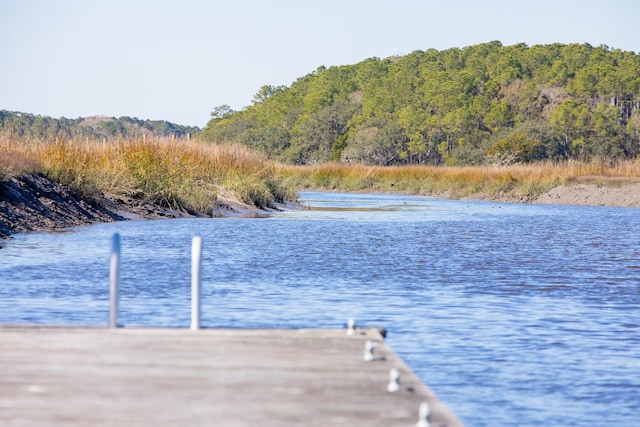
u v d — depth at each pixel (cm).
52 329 1475
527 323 2102
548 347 1838
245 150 7538
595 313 2264
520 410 1392
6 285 2462
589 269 3222
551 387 1527
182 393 1085
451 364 1673
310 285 2652
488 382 1550
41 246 3438
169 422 971
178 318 2039
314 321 2061
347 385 1138
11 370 1181
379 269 3083
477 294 2550
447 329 2006
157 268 2895
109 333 1441
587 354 1780
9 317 2000
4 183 4184
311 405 1045
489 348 1812
